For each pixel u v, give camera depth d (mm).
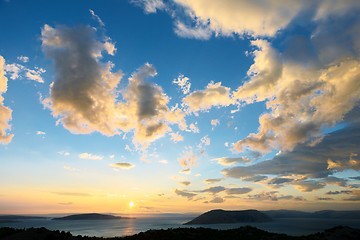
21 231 49406
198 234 57750
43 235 46125
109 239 58062
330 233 61531
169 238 54781
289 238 56594
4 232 48406
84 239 55531
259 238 55688
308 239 56031
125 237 60469
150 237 57344
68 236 48688
